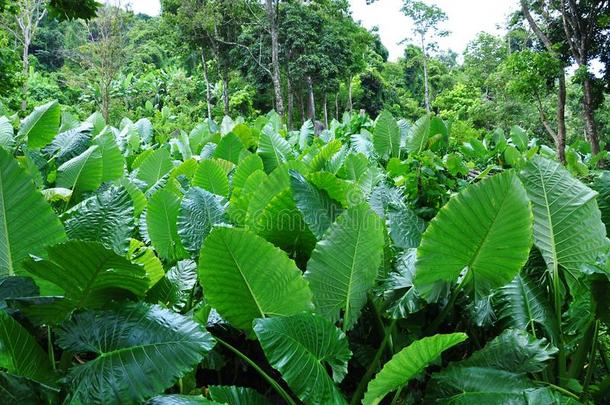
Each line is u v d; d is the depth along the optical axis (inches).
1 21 1007.6
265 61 1321.4
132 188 167.3
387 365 82.0
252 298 95.3
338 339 92.8
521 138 497.0
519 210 92.8
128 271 83.5
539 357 96.2
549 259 114.3
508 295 114.3
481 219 93.9
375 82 2026.3
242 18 1229.1
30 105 907.4
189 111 1434.5
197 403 75.4
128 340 78.5
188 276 108.2
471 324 117.0
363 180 168.4
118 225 108.0
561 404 89.5
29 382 71.9
